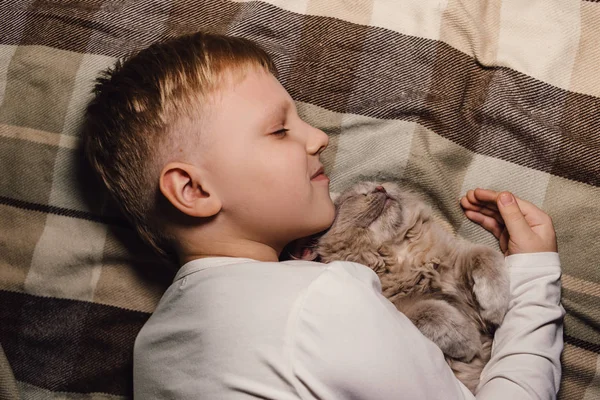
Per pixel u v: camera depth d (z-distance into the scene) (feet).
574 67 4.76
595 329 4.65
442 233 4.75
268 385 3.42
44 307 4.97
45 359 4.97
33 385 4.97
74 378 4.95
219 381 3.52
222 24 4.98
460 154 4.82
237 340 3.54
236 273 3.80
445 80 4.82
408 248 4.80
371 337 3.48
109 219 4.95
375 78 4.83
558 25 4.84
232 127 3.89
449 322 4.24
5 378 4.81
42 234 4.98
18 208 4.99
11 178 4.95
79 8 5.03
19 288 4.97
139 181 4.18
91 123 4.39
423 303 4.45
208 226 4.08
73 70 4.89
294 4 4.97
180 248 4.24
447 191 4.84
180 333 3.83
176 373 3.77
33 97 4.93
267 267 3.77
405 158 4.83
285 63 4.89
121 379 4.99
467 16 4.88
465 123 4.79
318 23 4.92
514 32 4.90
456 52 4.85
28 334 4.97
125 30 4.97
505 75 4.81
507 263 4.43
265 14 4.94
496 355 4.16
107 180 4.40
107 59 4.91
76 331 4.95
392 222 4.76
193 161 3.92
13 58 4.98
